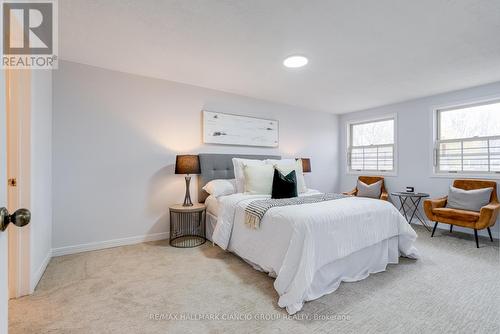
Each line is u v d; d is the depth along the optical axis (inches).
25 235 74.5
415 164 164.9
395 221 99.3
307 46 94.7
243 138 157.5
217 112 147.4
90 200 113.3
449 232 143.4
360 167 199.9
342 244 80.7
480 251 112.0
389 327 60.8
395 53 99.8
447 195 147.0
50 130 102.1
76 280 84.4
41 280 84.1
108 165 117.4
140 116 125.0
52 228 105.2
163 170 131.3
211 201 126.7
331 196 112.9
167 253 110.5
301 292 67.3
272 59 106.1
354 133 205.3
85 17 76.9
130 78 122.4
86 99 112.3
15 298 73.1
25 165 73.9
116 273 89.9
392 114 177.2
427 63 109.0
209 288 79.5
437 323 62.2
